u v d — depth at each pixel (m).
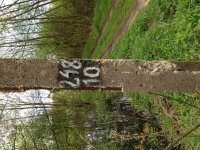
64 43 4.09
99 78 0.95
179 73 0.97
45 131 2.82
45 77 0.94
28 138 2.74
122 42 2.57
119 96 2.80
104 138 2.81
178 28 1.61
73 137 2.91
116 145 2.65
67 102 3.23
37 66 0.93
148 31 2.04
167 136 1.90
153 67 0.96
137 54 2.11
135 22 2.36
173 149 1.86
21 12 3.07
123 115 2.79
